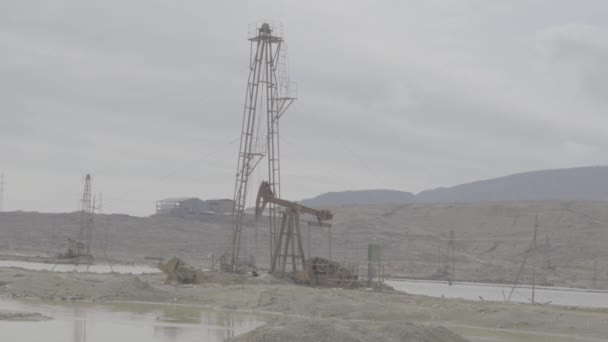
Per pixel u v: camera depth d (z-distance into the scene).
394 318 43.72
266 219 187.25
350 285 64.75
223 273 64.75
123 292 51.97
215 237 181.75
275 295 49.75
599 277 150.62
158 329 37.25
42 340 32.28
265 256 151.25
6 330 34.56
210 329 37.62
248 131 71.94
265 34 71.50
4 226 188.00
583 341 37.22
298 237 67.69
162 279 65.25
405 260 171.50
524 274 150.75
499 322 41.59
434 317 43.44
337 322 28.61
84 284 54.28
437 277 141.00
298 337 26.70
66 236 182.50
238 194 72.31
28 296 49.72
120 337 34.19
